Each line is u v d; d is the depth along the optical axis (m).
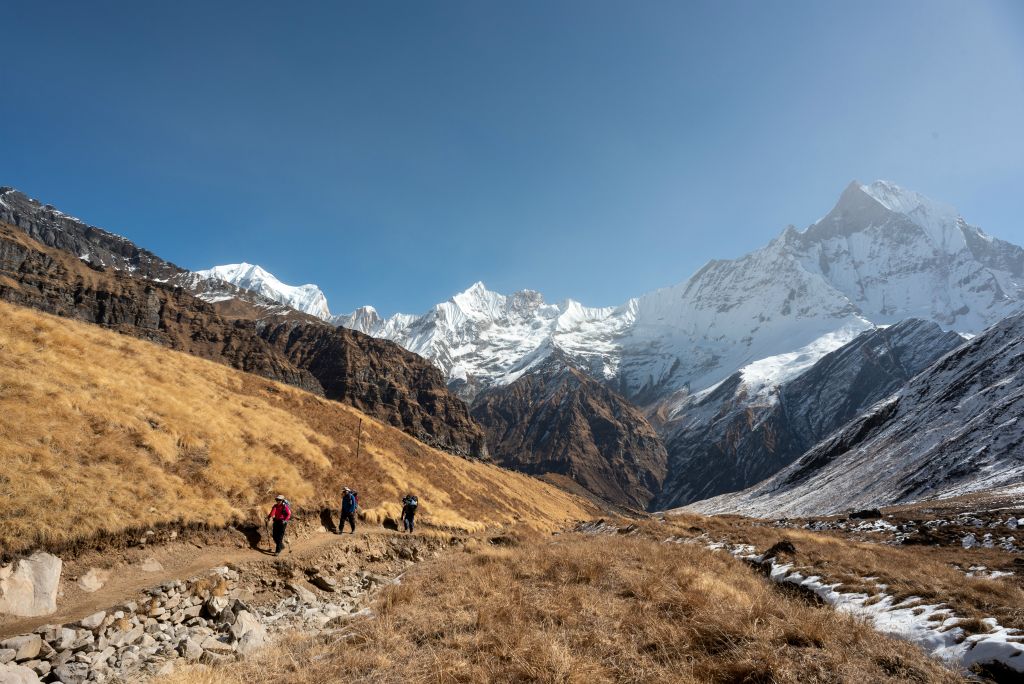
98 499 15.04
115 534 14.55
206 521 17.89
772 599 12.02
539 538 30.44
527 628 9.73
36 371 18.39
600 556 17.47
